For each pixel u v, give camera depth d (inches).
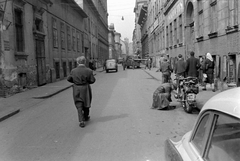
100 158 174.2
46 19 718.5
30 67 587.2
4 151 193.8
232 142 69.3
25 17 568.4
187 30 783.7
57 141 212.8
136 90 545.3
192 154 87.0
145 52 2498.8
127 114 308.2
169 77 539.5
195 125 95.6
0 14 455.2
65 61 933.8
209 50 571.5
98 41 2108.8
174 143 113.5
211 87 482.0
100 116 301.3
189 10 775.1
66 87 618.2
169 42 1095.6
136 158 172.7
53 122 278.8
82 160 171.8
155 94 335.9
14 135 234.8
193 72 386.6
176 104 368.8
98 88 600.4
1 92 459.2
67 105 382.9
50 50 751.7
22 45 555.8
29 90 556.7
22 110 356.2
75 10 1143.6
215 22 539.2
